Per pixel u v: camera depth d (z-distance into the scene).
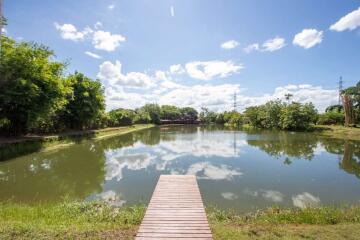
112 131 45.38
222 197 10.52
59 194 10.84
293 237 5.91
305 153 22.48
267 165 17.31
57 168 15.98
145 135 43.84
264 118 64.12
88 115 38.47
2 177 13.77
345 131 41.72
